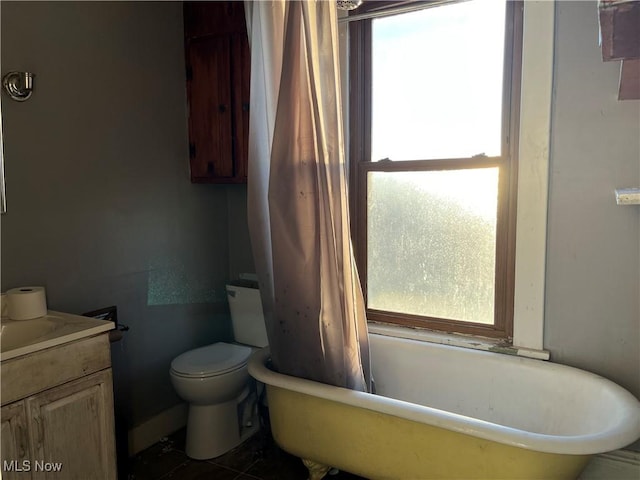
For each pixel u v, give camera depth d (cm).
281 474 217
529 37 190
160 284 248
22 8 187
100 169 217
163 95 246
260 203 200
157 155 244
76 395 161
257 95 196
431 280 229
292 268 188
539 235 196
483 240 215
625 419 152
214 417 230
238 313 263
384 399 171
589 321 193
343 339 187
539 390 193
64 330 162
